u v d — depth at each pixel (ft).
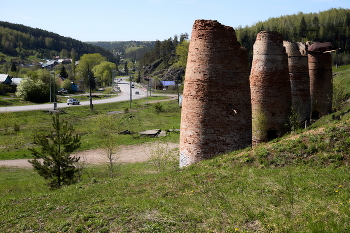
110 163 86.28
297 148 46.39
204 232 28.68
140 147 116.67
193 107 53.16
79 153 110.32
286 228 26.27
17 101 232.73
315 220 26.40
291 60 75.51
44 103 240.53
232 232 27.81
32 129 143.74
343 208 28.12
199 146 52.90
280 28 467.93
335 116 74.02
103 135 128.77
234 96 52.75
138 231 30.86
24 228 36.63
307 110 76.23
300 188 35.22
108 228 32.50
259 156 47.16
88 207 40.81
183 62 293.02
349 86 138.72
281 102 64.54
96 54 558.15
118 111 215.10
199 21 52.85
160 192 42.11
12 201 50.62
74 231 33.27
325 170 40.45
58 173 65.77
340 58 369.30
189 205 35.42
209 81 52.01
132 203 39.01
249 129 55.57
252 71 67.67
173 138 125.90
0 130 142.41
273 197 34.06
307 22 496.23
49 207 43.70
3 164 96.22
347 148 43.83
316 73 94.63
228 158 49.19
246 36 439.22
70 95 315.37
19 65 606.14
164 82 457.27
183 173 49.11
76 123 167.84
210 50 52.03
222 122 52.21
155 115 190.19
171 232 29.55
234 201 34.47
